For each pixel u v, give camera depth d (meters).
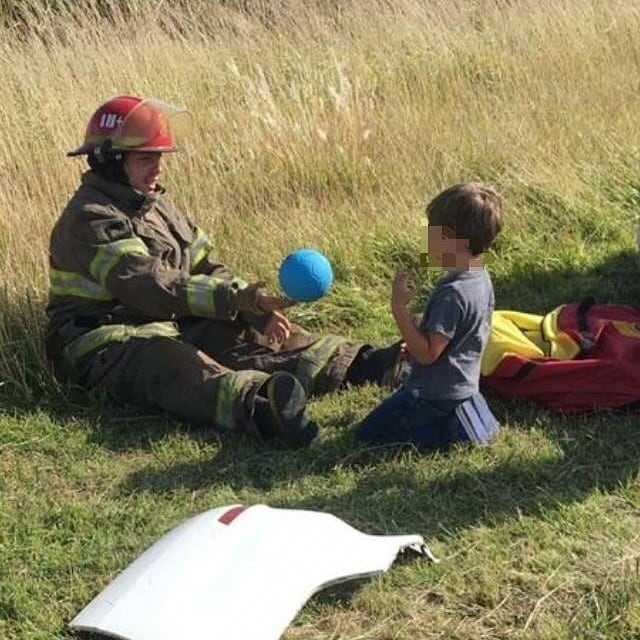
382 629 3.29
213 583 3.24
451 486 4.03
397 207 6.69
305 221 6.38
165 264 4.75
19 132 6.80
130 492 4.08
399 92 8.38
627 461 4.18
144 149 4.59
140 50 8.95
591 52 9.45
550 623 3.27
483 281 4.24
